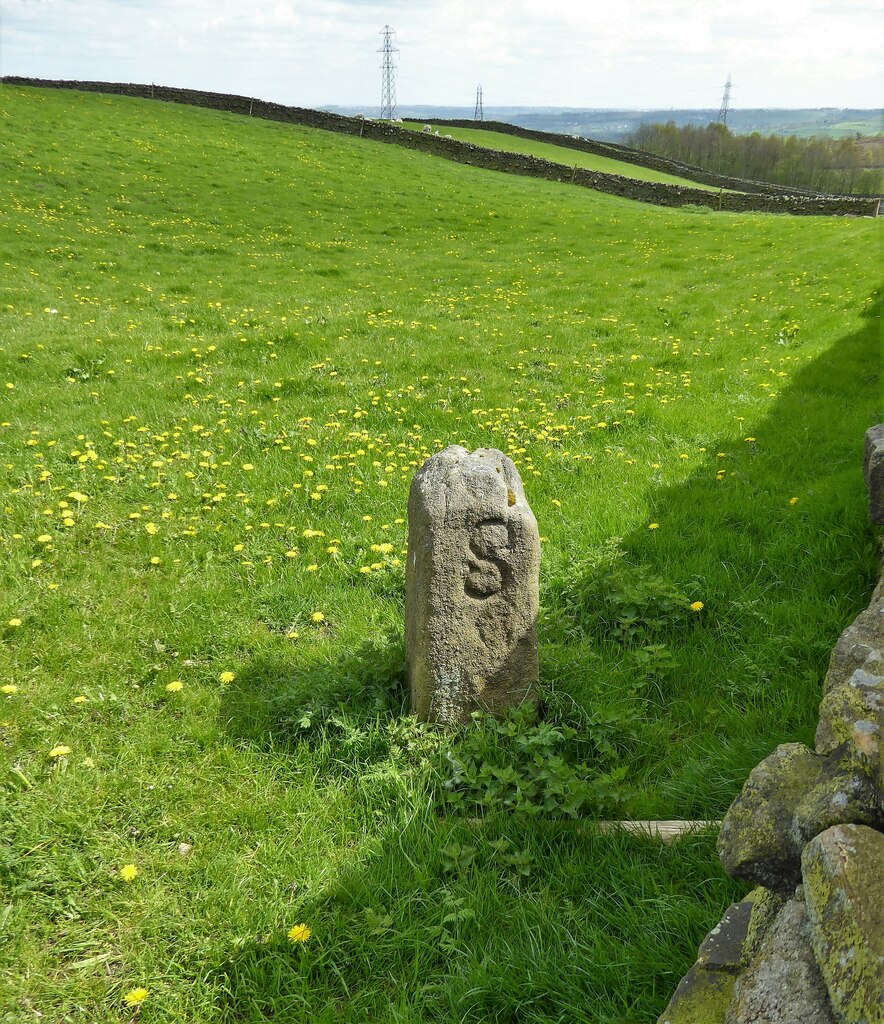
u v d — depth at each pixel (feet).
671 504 21.04
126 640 16.02
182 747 12.96
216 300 48.78
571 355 37.17
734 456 24.32
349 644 15.84
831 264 56.80
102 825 11.51
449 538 12.32
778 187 133.28
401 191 92.22
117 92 131.23
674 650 15.21
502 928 9.87
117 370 34.30
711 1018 7.00
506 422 27.86
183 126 110.73
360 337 39.88
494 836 11.21
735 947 7.55
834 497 19.90
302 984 9.25
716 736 12.86
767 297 48.52
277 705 13.75
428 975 9.42
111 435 26.50
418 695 13.15
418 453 25.09
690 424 27.68
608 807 11.67
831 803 6.45
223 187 84.79
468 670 12.88
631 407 29.71
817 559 17.60
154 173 85.61
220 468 24.27
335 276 58.13
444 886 10.37
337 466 23.84
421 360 35.47
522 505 12.72
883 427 17.84
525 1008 8.91
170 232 67.97
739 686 14.06
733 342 39.06
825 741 7.55
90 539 20.13
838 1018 5.34
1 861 10.55
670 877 10.40
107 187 77.92
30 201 69.67
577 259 65.72
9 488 22.62
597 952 9.27
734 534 19.12
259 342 38.32
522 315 46.21
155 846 11.16
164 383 32.58
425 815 11.54
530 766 12.08
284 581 18.38
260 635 16.40
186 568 18.98
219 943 9.74
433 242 72.43
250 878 10.64
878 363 33.04
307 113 127.44
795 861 6.72
